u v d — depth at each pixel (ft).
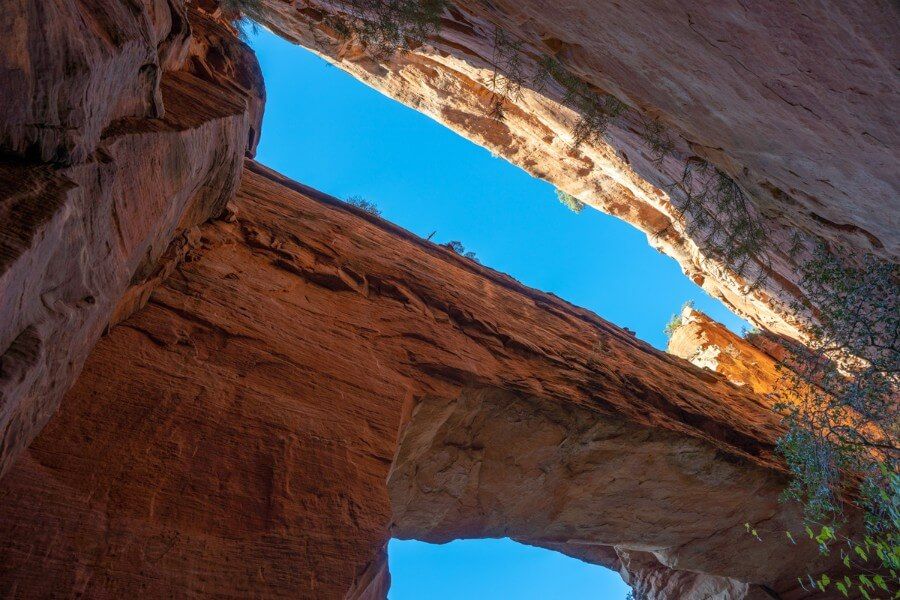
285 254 31.48
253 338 23.15
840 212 24.17
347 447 20.18
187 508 15.25
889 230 23.21
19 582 11.87
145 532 14.12
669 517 38.68
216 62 31.09
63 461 14.52
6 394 9.67
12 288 9.18
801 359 32.01
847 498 39.27
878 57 13.52
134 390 17.63
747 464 36.58
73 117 11.09
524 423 30.89
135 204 15.61
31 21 9.32
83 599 12.28
